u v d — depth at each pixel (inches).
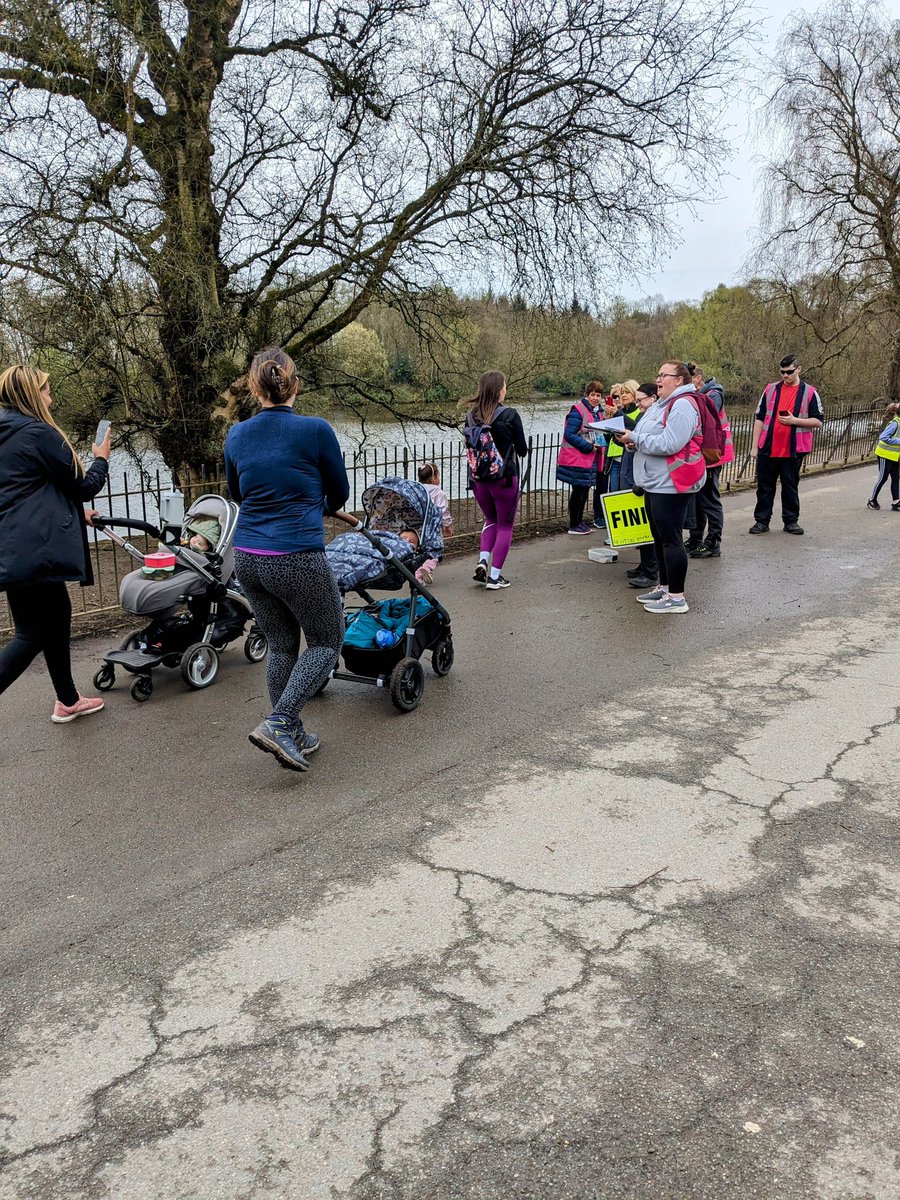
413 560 198.7
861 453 745.6
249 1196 76.7
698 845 133.6
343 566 184.7
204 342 352.5
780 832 137.0
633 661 225.5
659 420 259.1
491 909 118.0
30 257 311.6
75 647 242.4
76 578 173.9
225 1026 97.8
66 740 179.2
